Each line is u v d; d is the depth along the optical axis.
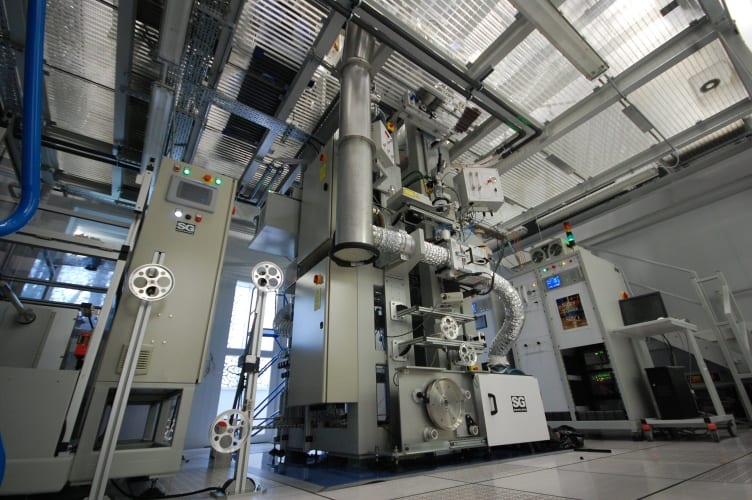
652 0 2.96
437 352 2.71
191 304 1.94
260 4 2.76
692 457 2.03
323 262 2.66
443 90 3.57
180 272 1.98
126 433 3.85
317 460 2.71
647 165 4.74
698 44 3.19
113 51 3.11
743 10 2.92
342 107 2.61
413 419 2.04
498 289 3.11
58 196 4.55
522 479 1.64
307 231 3.04
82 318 2.09
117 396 1.43
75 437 1.72
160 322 1.83
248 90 3.44
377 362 2.52
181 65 2.90
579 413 3.56
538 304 4.19
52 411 1.44
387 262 2.69
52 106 3.65
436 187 3.24
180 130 3.60
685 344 4.54
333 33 2.82
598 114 4.03
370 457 2.20
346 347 2.42
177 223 2.07
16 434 1.37
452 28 3.03
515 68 3.42
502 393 2.46
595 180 5.07
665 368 3.17
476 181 3.28
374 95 3.24
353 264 2.34
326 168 2.96
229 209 2.28
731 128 4.43
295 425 2.79
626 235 5.53
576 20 3.05
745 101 3.90
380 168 2.80
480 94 3.41
